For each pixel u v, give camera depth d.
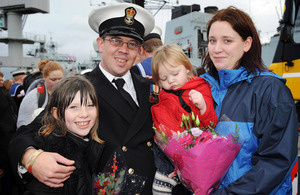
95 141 1.43
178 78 1.64
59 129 1.33
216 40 1.39
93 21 1.78
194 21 13.66
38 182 1.26
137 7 1.70
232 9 1.36
